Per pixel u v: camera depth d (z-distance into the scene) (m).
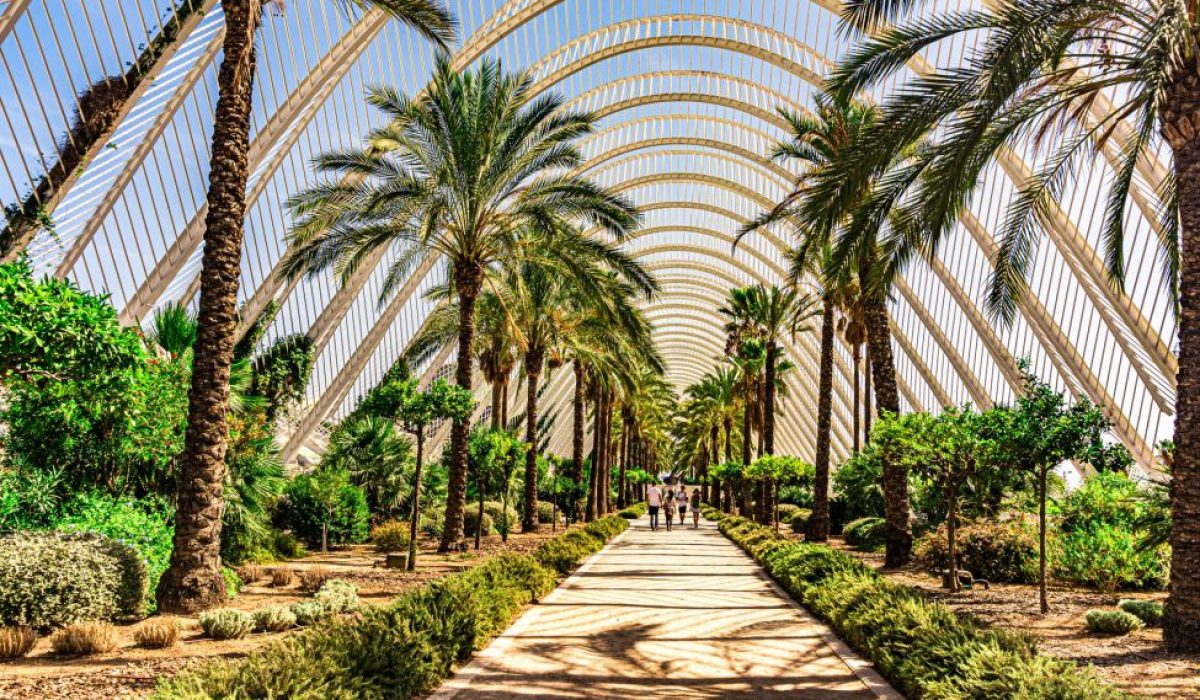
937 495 15.77
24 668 5.64
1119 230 10.54
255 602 9.41
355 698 4.24
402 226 17.22
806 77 30.97
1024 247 10.88
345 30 20.81
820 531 22.16
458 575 8.38
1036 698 3.98
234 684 3.93
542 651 6.86
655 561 16.23
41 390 7.77
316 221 16.50
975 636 5.39
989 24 8.70
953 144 9.15
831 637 7.61
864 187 9.47
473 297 17.44
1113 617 7.88
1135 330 19.47
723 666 6.36
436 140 16.33
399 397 13.90
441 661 5.74
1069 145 10.31
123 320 17.83
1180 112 7.43
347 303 26.81
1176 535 7.11
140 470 10.88
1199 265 7.23
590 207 17.38
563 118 17.30
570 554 13.67
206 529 8.38
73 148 14.83
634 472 63.97
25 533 7.45
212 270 8.73
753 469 25.62
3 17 12.95
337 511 19.34
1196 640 6.84
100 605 7.20
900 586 7.99
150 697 3.76
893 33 9.07
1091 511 13.91
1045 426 8.95
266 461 13.51
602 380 37.47
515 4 25.83
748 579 13.03
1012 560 12.93
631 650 6.96
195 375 8.56
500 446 18.89
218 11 17.61
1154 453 20.84
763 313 30.86
